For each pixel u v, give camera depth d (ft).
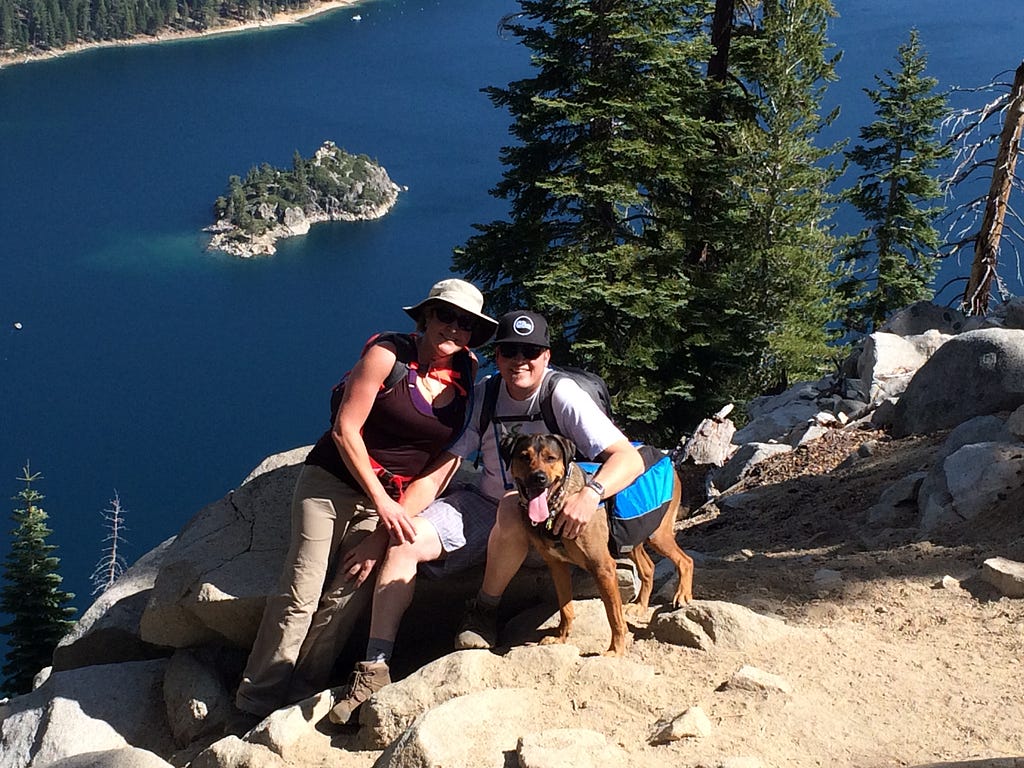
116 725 15.38
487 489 14.85
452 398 14.34
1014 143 41.27
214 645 15.94
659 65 52.11
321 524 14.51
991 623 13.92
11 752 15.30
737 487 25.08
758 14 77.87
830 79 79.87
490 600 14.12
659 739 11.51
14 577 101.81
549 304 50.31
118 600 17.94
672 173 53.26
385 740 12.57
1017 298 29.48
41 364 517.96
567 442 12.78
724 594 15.47
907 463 21.70
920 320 30.45
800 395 30.53
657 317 52.70
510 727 11.89
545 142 54.08
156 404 483.92
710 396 54.54
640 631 13.98
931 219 80.94
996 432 19.70
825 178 82.33
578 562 13.03
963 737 11.48
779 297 76.79
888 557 16.35
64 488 407.64
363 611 15.74
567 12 51.96
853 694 12.34
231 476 419.95
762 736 11.51
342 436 13.93
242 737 13.64
